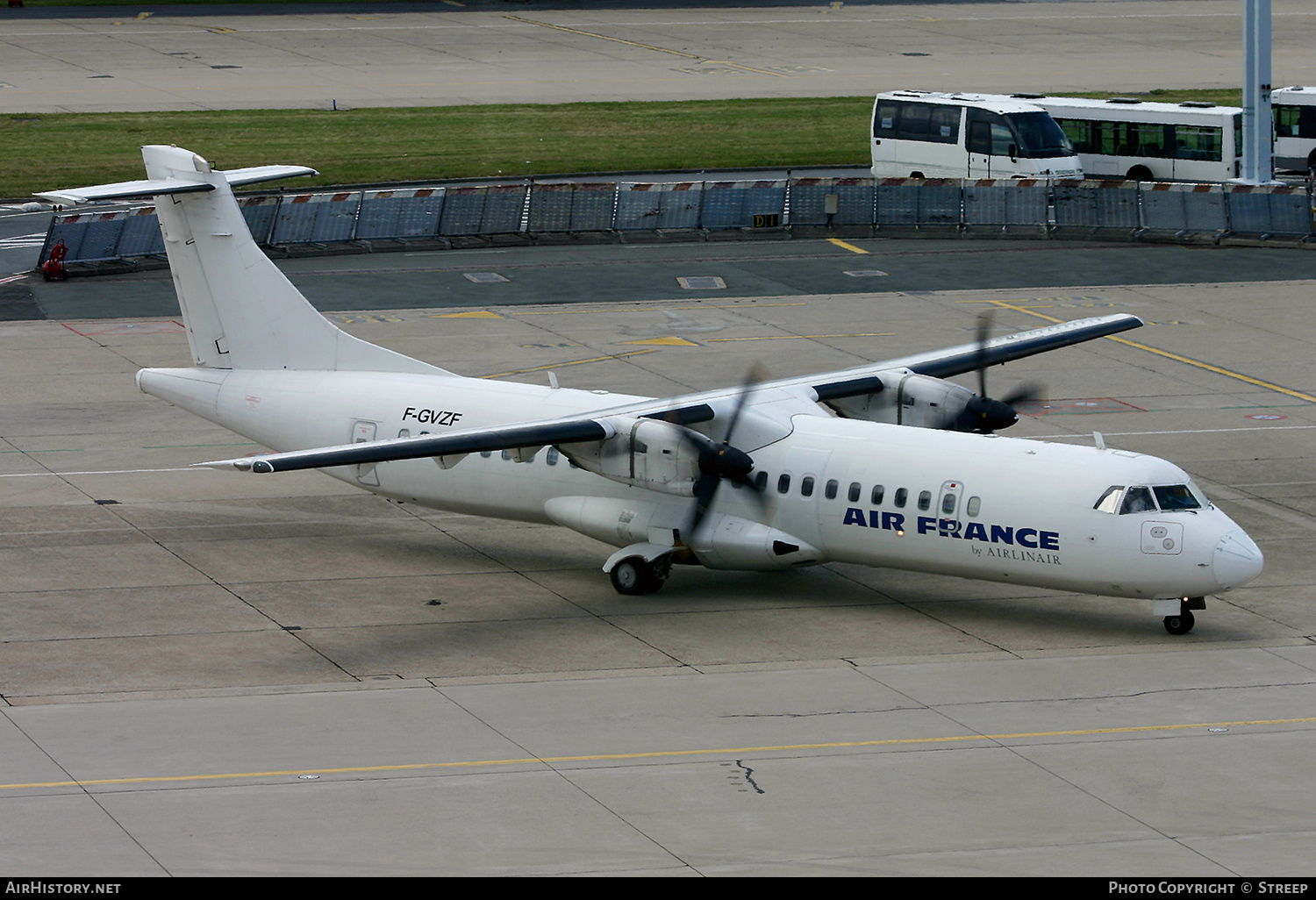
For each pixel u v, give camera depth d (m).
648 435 108.38
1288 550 123.12
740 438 114.81
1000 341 139.88
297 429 127.25
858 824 76.25
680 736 87.94
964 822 76.50
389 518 134.12
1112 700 93.50
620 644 104.88
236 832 74.94
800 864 71.62
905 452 109.94
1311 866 71.44
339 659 101.44
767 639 105.75
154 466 145.12
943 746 86.44
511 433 106.00
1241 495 136.62
